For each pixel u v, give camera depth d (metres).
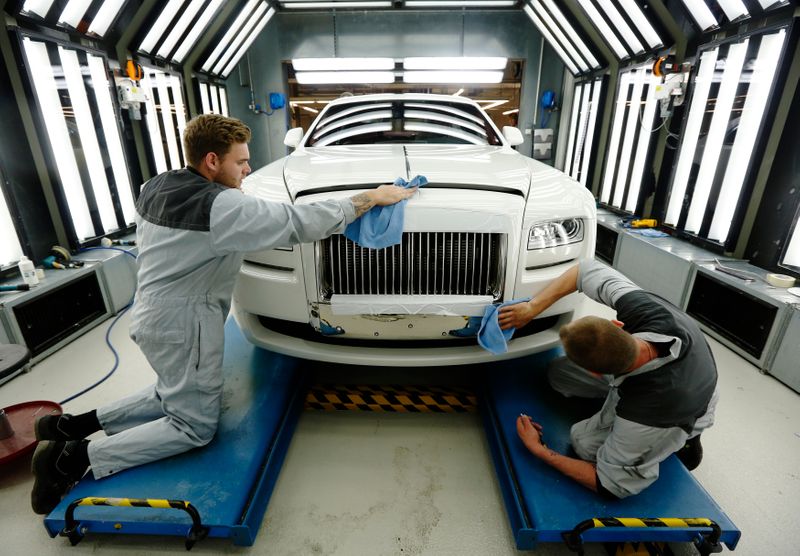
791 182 2.59
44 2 2.86
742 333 2.60
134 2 3.59
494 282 1.61
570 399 1.81
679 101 3.54
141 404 1.56
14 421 1.87
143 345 1.43
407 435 1.93
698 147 3.37
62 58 3.05
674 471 1.46
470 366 2.42
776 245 2.67
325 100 7.44
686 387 1.16
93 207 3.38
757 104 2.81
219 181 1.44
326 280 1.61
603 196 5.09
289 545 1.41
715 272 2.70
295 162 1.96
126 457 1.42
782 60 2.57
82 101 3.26
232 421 1.68
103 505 1.27
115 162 3.67
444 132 2.61
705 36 3.32
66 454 1.39
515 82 7.40
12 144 2.68
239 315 1.79
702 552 1.25
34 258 2.82
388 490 1.63
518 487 1.46
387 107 2.72
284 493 1.62
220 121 1.35
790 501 1.59
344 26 6.83
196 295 1.40
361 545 1.41
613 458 1.27
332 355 1.69
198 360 1.42
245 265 1.71
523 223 1.55
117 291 3.16
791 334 2.23
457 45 6.93
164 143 4.68
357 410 2.10
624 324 1.35
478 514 1.53
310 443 1.88
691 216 3.46
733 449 1.84
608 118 5.07
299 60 6.42
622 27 4.37
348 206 1.40
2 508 1.57
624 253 3.82
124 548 1.41
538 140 7.29
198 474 1.43
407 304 1.55
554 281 1.59
